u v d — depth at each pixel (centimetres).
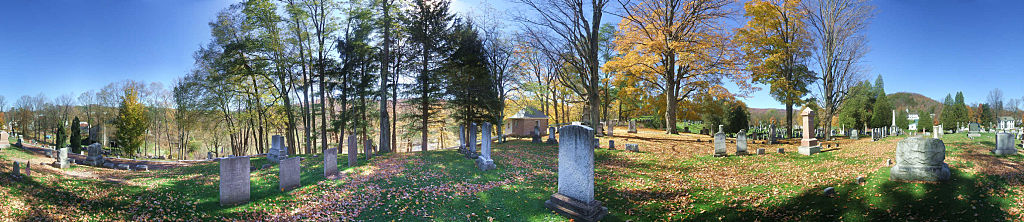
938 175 923
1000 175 977
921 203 805
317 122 4303
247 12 2523
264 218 873
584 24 2572
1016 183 902
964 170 1055
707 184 1213
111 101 4900
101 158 2017
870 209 808
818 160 1600
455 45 2777
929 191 862
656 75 3469
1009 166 1120
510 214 905
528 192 1095
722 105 4112
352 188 1115
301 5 2558
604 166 1595
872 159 1450
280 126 3728
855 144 2275
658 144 2308
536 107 4475
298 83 2995
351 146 1568
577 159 877
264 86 3203
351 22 2653
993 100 6969
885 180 988
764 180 1246
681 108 4100
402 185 1142
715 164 1648
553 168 1553
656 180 1306
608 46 4128
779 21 3102
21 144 2572
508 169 1452
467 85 2698
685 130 4016
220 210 920
